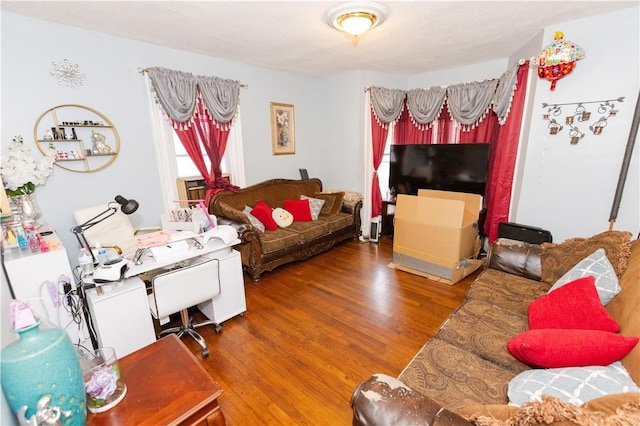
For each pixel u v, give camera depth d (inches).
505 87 128.6
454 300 108.2
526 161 116.8
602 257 65.6
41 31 93.2
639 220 95.0
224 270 93.4
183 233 88.5
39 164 91.5
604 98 97.3
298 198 175.5
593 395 37.3
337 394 68.3
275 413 63.7
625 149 94.6
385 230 183.5
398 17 93.7
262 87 157.9
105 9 86.1
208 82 130.3
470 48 126.8
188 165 137.0
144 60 115.5
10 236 67.9
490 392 48.5
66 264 69.0
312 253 148.9
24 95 92.1
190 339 88.5
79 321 72.0
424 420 33.4
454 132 166.9
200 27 100.0
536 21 99.5
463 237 119.8
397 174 174.6
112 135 111.2
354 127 171.8
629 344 41.3
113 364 44.2
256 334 90.6
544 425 27.7
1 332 41.3
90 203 108.3
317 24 97.9
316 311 102.7
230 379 73.2
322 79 182.4
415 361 56.5
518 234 116.6
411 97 176.4
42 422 34.1
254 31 103.9
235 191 145.6
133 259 80.0
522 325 65.7
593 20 95.7
